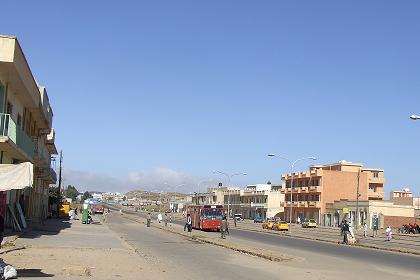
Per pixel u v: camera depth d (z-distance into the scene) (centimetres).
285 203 11169
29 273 1406
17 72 2786
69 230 3884
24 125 3878
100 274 1503
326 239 4472
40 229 3684
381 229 8181
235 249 2825
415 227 7306
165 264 1928
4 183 1293
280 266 2066
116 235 3688
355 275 1870
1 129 2717
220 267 1922
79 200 15225
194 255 2398
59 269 1521
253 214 12938
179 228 5741
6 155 3109
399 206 8494
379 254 3062
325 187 9906
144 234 4147
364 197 10138
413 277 1895
